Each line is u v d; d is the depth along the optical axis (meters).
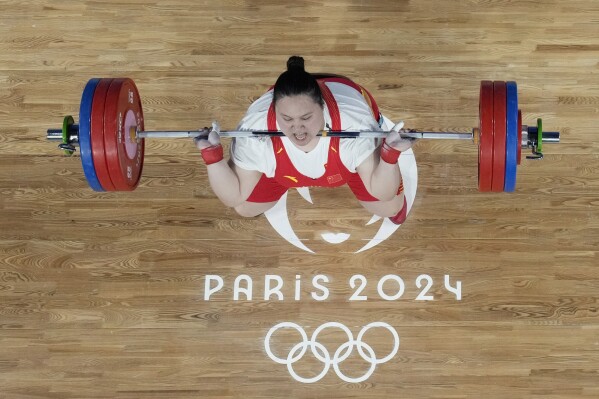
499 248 3.69
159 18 4.20
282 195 3.55
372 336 3.57
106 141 2.77
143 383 3.53
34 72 4.09
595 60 4.05
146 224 3.78
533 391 3.47
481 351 3.53
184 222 3.78
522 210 3.75
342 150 2.75
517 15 4.16
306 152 2.77
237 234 3.76
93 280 3.68
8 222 3.79
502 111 2.74
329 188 3.82
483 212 3.76
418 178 3.82
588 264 3.65
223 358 3.55
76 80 4.08
